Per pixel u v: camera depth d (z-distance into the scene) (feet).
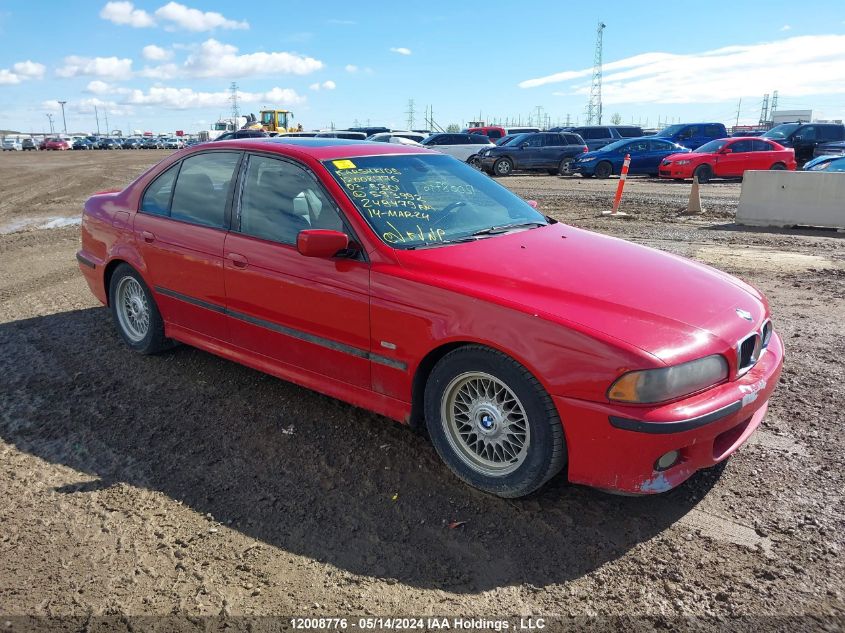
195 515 10.04
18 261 28.55
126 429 12.71
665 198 51.47
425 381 11.03
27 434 12.55
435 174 13.78
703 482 10.82
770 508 10.06
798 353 16.37
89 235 17.07
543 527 9.73
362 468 11.34
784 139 87.66
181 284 14.39
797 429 12.44
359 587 8.55
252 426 12.80
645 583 8.57
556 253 11.51
